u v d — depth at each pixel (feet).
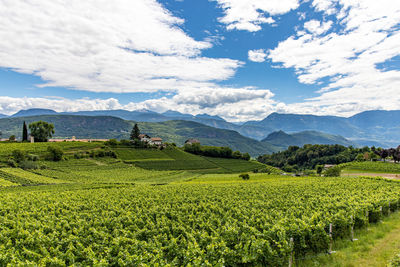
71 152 368.68
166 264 41.57
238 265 47.67
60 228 67.56
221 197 110.01
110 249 48.08
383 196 95.25
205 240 52.39
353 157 447.42
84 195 130.41
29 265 41.68
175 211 81.56
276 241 50.08
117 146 435.12
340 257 49.42
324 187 137.90
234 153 461.78
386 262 45.52
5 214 86.33
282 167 533.14
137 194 128.88
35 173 249.34
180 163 372.58
